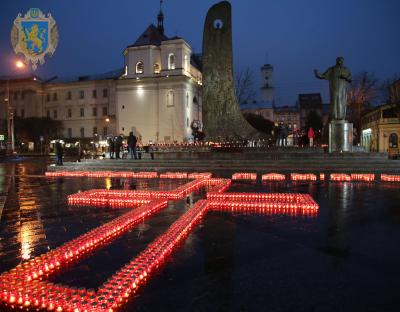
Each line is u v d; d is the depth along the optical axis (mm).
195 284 3953
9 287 3717
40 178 16734
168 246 5051
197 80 72438
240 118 28141
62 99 76938
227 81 27906
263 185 12852
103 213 7965
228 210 8195
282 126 33469
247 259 4762
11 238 5898
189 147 26734
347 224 6727
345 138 21047
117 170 20781
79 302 3391
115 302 3434
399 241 5578
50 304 3420
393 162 18500
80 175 18031
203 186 12789
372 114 61000
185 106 62750
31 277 4133
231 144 26594
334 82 21109
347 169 18109
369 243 5473
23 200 9820
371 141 61125
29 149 67812
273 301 3541
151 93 63594
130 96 64500
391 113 55375
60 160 22750
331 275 4188
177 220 6695
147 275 4203
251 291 3768
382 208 8320
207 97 28156
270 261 4676
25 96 76688
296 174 15578
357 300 3553
